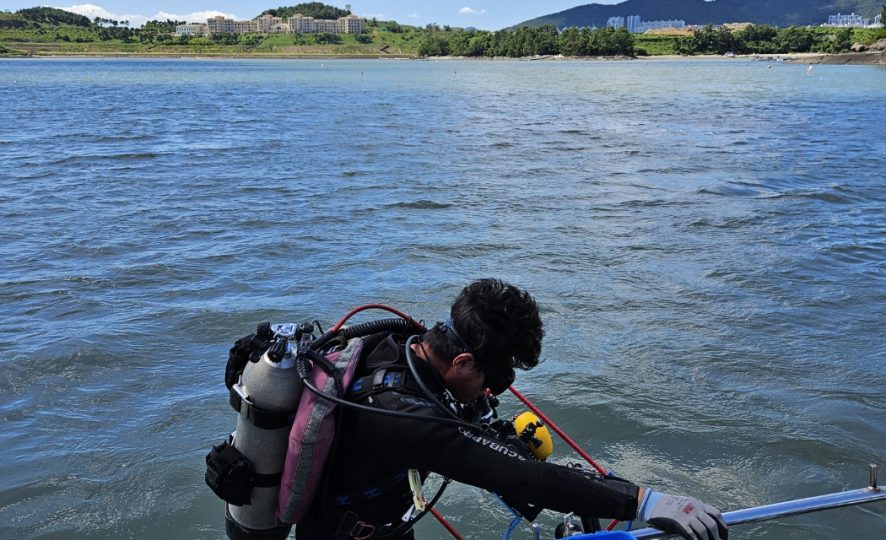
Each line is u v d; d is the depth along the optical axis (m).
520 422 2.61
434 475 4.34
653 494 1.99
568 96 42.75
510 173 14.85
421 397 2.05
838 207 11.67
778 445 4.68
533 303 2.15
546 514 4.01
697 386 5.46
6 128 24.05
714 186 13.30
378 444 2.00
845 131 23.19
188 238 9.70
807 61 130.38
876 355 6.05
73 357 5.91
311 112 31.16
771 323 6.70
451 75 84.62
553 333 6.43
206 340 6.33
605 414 5.03
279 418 2.09
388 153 17.77
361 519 2.18
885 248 9.25
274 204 11.81
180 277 8.03
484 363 2.10
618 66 119.12
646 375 5.63
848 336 6.44
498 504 4.09
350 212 11.19
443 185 13.44
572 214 11.03
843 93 44.53
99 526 3.90
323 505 2.14
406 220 10.65
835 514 3.97
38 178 14.31
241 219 10.76
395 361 2.14
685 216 10.91
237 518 2.25
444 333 2.12
